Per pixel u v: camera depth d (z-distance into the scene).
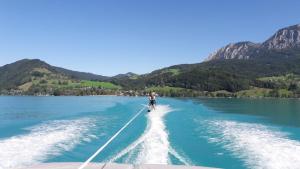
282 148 14.31
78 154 13.13
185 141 15.55
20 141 15.72
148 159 12.16
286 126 24.38
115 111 35.31
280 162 11.97
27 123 24.56
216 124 22.77
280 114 40.62
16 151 13.57
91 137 16.95
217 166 11.45
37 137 16.94
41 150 13.80
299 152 13.50
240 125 23.16
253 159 12.37
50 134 18.00
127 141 15.45
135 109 36.41
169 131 18.58
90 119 26.44
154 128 19.48
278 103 81.88
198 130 19.34
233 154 13.12
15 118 34.16
